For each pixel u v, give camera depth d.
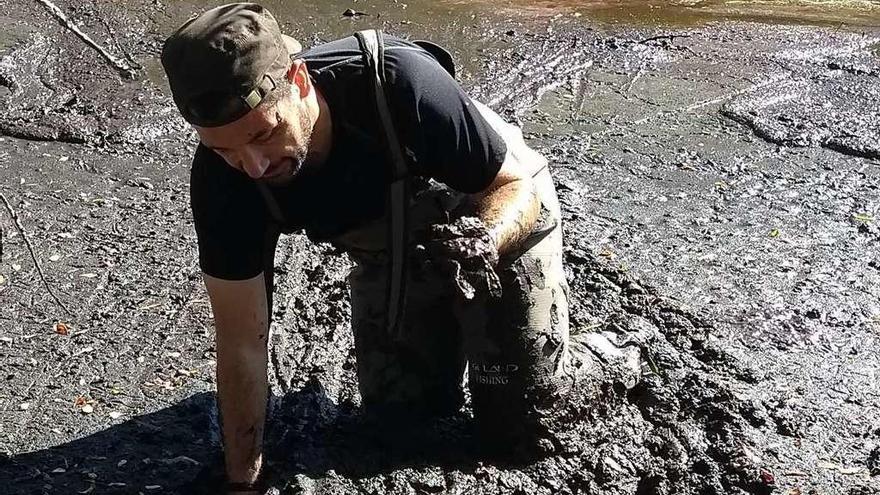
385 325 3.19
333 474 3.10
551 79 6.50
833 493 3.16
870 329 4.03
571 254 4.46
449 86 2.53
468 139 2.54
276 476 3.08
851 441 3.40
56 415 3.44
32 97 5.85
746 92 6.34
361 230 2.88
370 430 3.30
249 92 2.22
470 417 3.43
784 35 7.39
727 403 3.52
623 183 5.21
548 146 5.61
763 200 5.09
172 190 5.02
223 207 2.59
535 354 3.06
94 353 3.76
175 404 3.51
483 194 2.67
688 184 5.23
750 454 3.29
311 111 2.41
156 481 3.15
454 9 7.72
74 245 4.47
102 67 6.26
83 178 5.08
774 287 4.30
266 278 2.79
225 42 2.20
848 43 7.24
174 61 2.22
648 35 7.30
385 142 2.52
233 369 2.79
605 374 3.36
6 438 3.32
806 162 5.48
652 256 4.51
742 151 5.61
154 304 4.07
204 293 4.16
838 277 4.40
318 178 2.58
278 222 2.67
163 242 4.54
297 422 3.37
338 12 7.53
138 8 7.24
